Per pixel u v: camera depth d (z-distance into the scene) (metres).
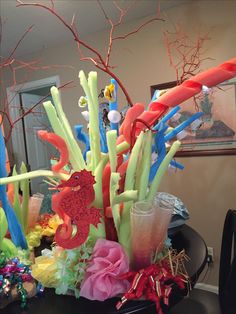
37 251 1.01
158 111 0.77
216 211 2.08
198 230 2.15
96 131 0.80
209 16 1.95
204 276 2.15
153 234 0.78
